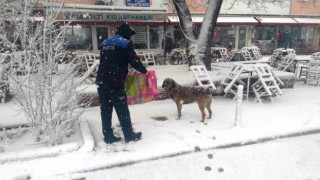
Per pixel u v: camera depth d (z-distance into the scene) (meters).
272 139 4.59
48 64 3.89
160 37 19.30
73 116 4.52
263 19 20.62
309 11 22.34
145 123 5.17
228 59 15.50
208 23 8.74
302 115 5.62
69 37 17.12
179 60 14.69
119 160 3.77
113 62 3.88
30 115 4.05
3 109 5.39
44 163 3.61
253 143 4.45
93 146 3.96
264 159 4.02
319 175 3.66
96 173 3.59
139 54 11.95
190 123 5.16
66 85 4.18
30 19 4.00
